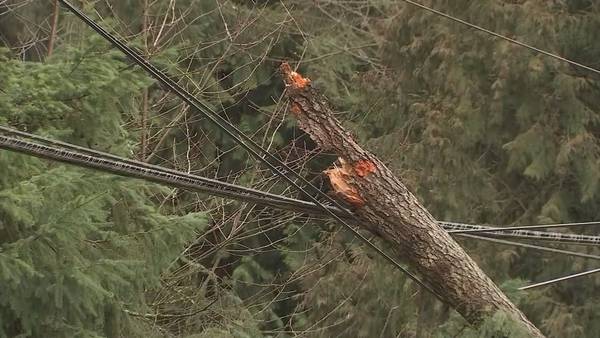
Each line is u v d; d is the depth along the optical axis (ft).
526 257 65.82
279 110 67.67
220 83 72.02
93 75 36.76
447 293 32.76
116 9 67.41
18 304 33.58
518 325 31.91
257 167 64.23
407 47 69.67
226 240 61.05
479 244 64.90
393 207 31.17
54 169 34.30
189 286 60.90
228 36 65.05
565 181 66.44
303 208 30.09
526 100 64.95
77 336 35.35
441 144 65.21
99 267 34.73
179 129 67.67
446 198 65.10
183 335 56.18
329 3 83.92
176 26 68.18
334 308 68.13
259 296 73.56
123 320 39.75
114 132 39.01
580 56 66.80
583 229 65.57
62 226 32.96
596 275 63.62
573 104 64.23
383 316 65.67
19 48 66.69
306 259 71.31
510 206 67.10
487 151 68.69
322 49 77.10
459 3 66.95
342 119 76.13
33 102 36.22
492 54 65.57
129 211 39.37
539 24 63.46
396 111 71.31
